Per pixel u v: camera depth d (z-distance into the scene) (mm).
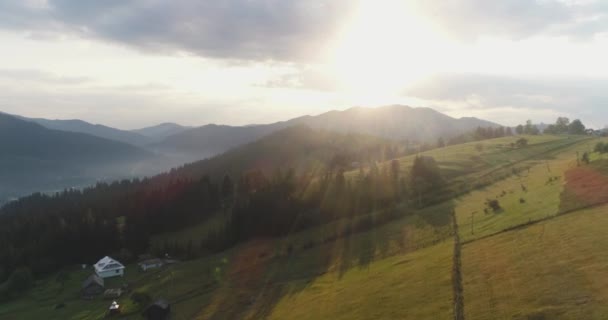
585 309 46312
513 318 49219
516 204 98625
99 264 148000
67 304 116938
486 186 140125
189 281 119750
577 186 94500
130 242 172625
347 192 155125
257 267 120125
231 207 198000
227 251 148250
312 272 103312
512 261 65250
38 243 174125
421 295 64688
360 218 135875
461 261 72562
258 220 155000
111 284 132875
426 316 57312
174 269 137875
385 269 85188
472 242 81250
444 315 55812
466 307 55719
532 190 109188
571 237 67250
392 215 130000
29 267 158500
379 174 169750
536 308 49656
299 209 153125
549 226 75500
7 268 161875
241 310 88500
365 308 67500
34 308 118312
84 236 173625
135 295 106625
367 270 89812
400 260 87750
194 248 159500
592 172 103812
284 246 133750
